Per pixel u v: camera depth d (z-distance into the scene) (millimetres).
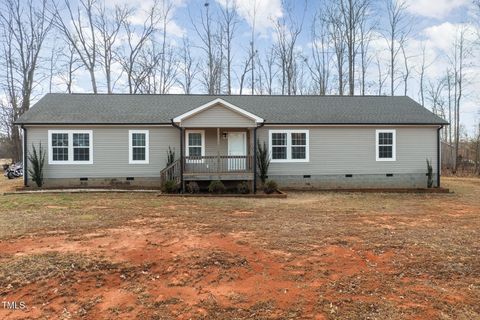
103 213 9633
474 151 34031
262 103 18594
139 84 30781
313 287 4664
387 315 3865
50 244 6410
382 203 12609
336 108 18312
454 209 11344
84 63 28547
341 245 6637
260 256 5922
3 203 11234
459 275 5125
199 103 18016
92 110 16312
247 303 4188
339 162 16875
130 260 5625
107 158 15602
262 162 16062
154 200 12469
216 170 14977
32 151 15125
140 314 3910
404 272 5238
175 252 6062
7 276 4887
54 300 4238
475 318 3809
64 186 15258
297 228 8078
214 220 8914
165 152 16031
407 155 17234
